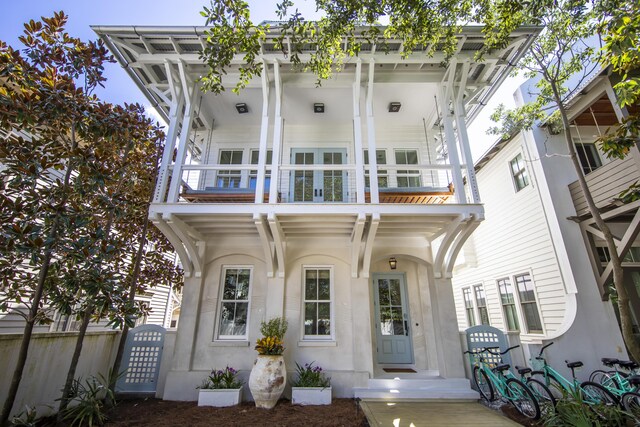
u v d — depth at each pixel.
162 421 4.39
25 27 4.18
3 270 3.98
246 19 4.00
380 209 5.40
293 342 6.01
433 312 6.63
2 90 4.00
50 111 3.95
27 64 4.01
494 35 5.09
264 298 6.32
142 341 6.04
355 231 5.77
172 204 5.34
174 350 5.82
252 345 5.99
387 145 7.94
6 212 3.71
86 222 4.11
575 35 5.45
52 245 3.69
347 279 6.47
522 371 4.79
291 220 5.75
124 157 5.25
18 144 4.02
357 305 6.14
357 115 5.84
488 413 4.72
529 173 8.04
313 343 6.00
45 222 3.87
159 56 5.73
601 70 5.87
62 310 4.09
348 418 4.51
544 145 7.80
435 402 5.25
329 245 6.68
